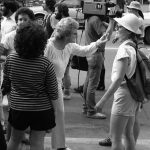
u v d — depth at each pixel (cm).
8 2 921
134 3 1112
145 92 617
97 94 1180
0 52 775
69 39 669
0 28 977
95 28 949
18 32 548
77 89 1214
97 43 704
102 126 922
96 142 820
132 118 619
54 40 670
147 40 2159
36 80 550
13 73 555
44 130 570
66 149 699
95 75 947
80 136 855
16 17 743
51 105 573
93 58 925
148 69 618
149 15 2191
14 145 589
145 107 1068
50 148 763
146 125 938
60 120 682
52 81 559
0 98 782
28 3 2459
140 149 789
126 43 605
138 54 610
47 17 1137
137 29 611
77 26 673
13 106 564
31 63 548
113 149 613
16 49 549
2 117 794
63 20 669
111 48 1950
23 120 564
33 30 542
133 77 603
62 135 691
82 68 997
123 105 604
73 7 2244
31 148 576
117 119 607
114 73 595
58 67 670
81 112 1018
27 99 556
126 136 630
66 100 1126
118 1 1050
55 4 1146
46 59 557
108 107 1066
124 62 586
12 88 569
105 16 947
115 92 611
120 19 614
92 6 955
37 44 541
